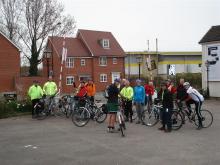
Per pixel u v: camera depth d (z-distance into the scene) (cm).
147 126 1558
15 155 1039
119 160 952
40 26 5466
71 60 5606
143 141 1210
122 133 1304
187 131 1413
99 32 6125
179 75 5109
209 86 3216
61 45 5609
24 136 1355
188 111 1509
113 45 6100
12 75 4109
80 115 1589
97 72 5834
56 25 5653
